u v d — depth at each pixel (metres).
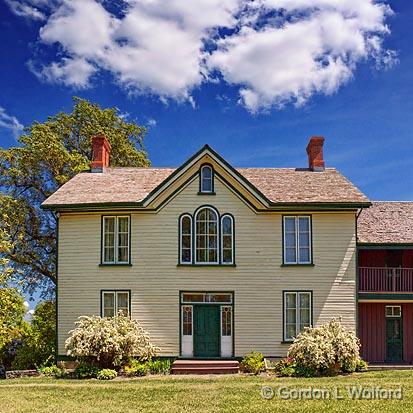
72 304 24.61
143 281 24.44
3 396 17.55
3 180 34.56
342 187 25.95
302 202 24.45
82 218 25.08
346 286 24.45
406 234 26.09
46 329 31.16
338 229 24.73
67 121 37.66
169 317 24.25
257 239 24.62
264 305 24.31
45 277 35.59
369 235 25.94
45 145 34.31
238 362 23.77
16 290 26.33
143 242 24.62
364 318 26.34
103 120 38.72
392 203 29.33
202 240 24.66
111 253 24.78
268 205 24.38
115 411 15.30
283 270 24.50
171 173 25.69
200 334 24.23
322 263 24.55
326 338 22.12
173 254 24.53
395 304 26.48
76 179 27.16
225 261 24.56
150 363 23.05
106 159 29.02
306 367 21.69
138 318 24.27
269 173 27.98
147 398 17.02
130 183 26.64
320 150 28.55
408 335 26.28
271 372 22.45
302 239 24.80
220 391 18.00
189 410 15.31
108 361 22.50
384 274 26.14
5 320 25.64
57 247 25.02
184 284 24.39
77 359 22.92
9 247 27.42
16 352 32.59
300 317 24.36
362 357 26.06
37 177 35.19
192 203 24.77
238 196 24.78
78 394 17.78
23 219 33.53
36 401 16.72
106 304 24.56
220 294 24.42
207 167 24.98
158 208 24.72
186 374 22.59
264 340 24.14
